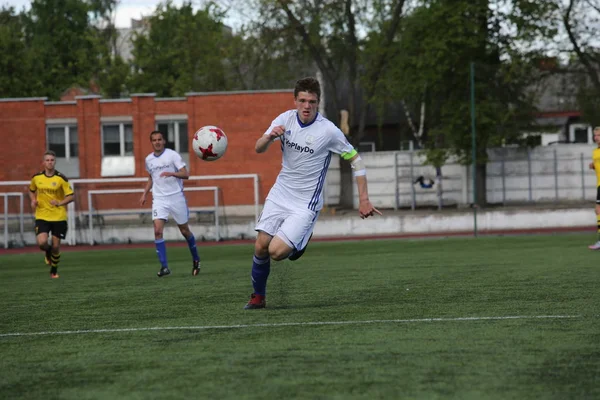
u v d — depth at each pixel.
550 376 9.28
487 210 51.69
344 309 15.03
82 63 97.50
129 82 92.69
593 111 53.34
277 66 71.12
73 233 47.91
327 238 48.62
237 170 68.00
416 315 14.02
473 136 45.19
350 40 71.56
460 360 10.17
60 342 12.43
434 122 60.88
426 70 59.53
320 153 14.45
